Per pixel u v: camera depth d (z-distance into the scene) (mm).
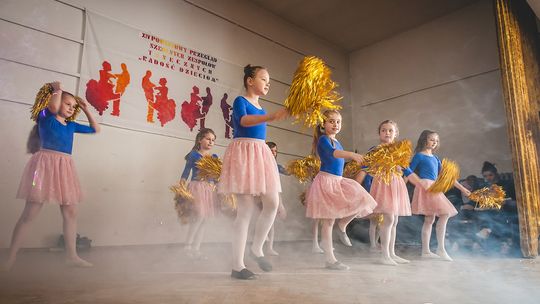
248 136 1796
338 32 6281
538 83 3391
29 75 3361
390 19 5879
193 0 4801
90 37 3795
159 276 1704
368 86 6547
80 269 1978
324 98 1592
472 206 3633
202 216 2736
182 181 2830
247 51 5344
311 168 2699
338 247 3773
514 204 3268
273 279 1626
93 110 3709
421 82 5789
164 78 4344
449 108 5371
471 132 5059
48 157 2049
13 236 1928
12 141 3197
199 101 4633
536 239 2844
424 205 2859
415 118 5773
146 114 4109
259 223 1897
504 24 3246
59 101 2141
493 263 2443
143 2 4301
